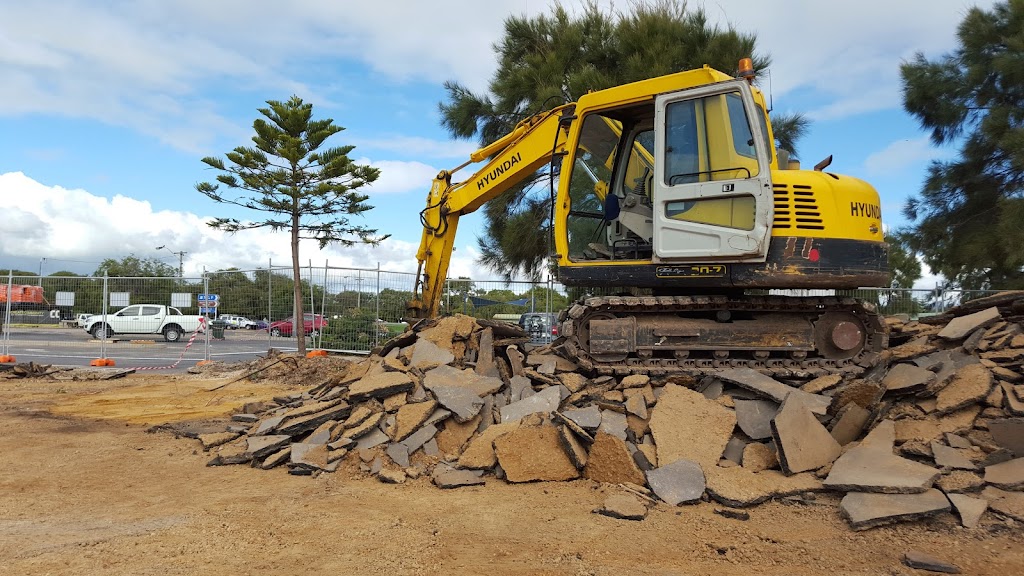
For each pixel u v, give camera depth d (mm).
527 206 17188
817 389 6547
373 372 7453
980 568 3998
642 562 4152
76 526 4711
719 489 5289
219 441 7238
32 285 16609
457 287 15414
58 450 7195
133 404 10305
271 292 16297
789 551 4316
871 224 6820
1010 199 14859
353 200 15453
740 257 6477
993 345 6570
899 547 4340
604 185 8227
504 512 5117
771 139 6930
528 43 17016
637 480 5637
